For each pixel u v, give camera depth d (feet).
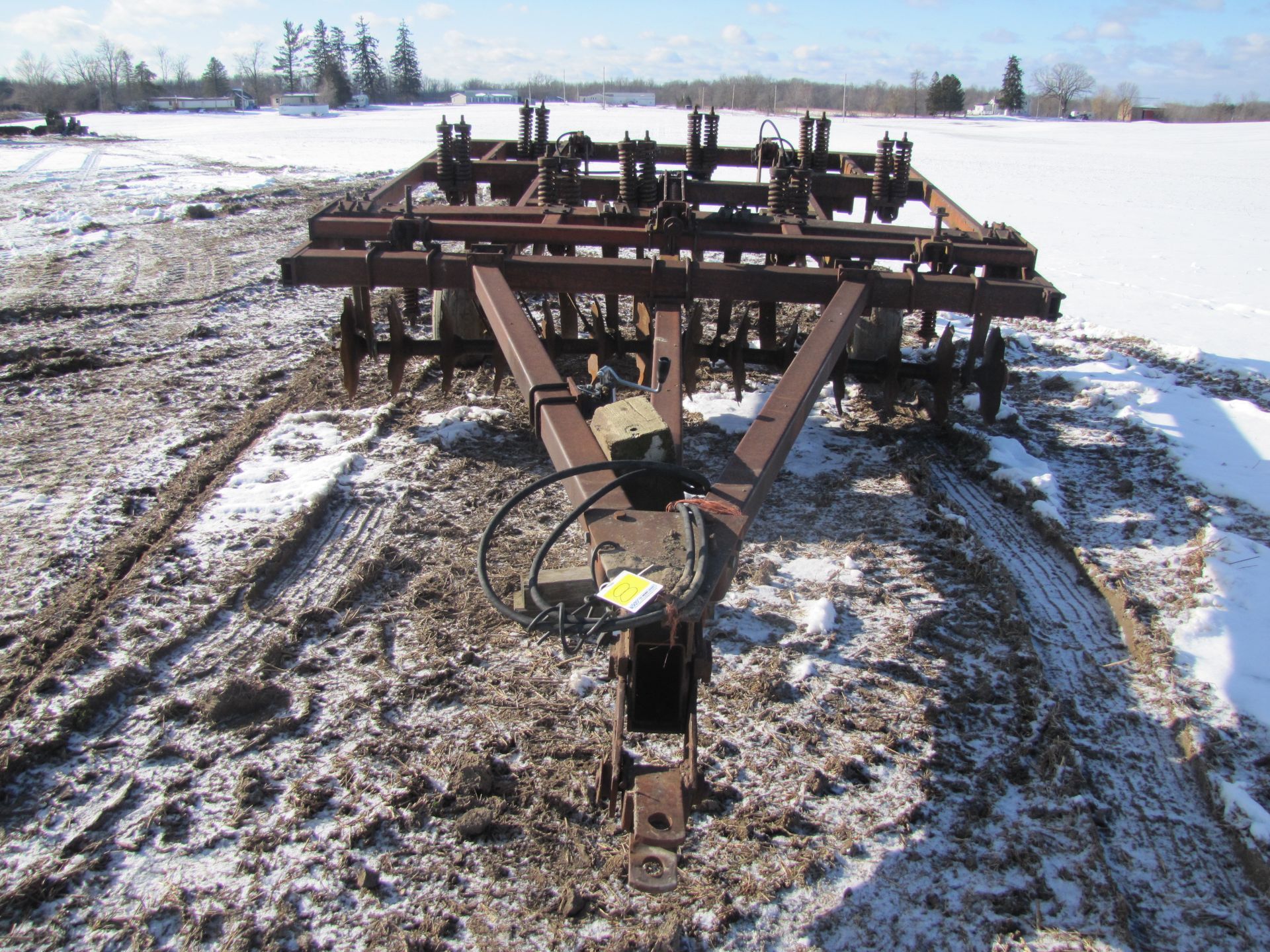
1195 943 8.50
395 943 8.14
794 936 8.38
